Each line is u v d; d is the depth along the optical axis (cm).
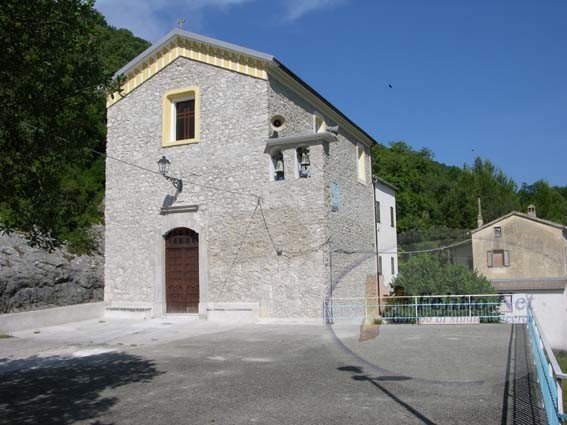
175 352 1058
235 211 1616
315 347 1055
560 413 430
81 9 616
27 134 584
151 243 1731
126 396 700
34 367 946
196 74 1720
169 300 1708
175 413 609
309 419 561
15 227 605
